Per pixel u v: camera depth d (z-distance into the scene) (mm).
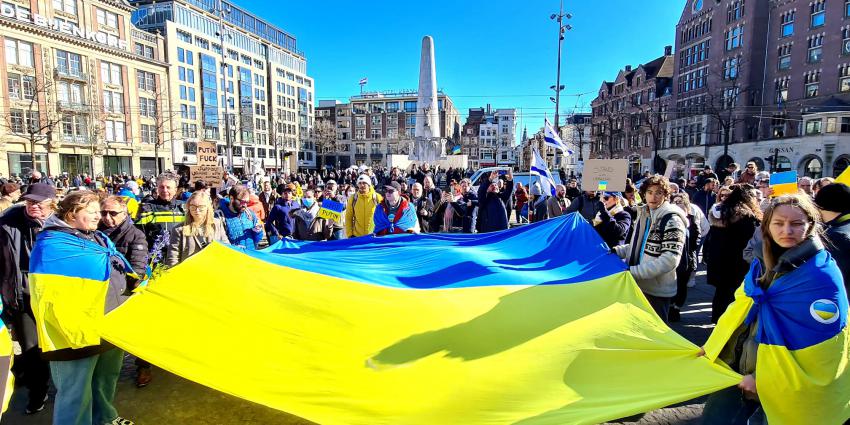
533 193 11148
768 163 41062
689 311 6293
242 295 3232
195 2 66312
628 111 61156
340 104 101875
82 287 2887
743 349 2668
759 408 2611
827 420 2238
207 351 2766
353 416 2479
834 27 37969
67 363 2900
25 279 3602
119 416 3561
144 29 61812
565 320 3410
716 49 46406
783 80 42094
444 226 9523
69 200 2953
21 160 41750
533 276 4312
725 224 5074
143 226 5547
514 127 106125
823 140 36688
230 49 72250
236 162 73500
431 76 28672
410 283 4004
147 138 54719
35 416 3639
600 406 2547
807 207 2291
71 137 45125
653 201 4078
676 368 2818
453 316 3332
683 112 50156
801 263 2279
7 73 40375
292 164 31844
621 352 3002
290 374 2703
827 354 2193
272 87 83438
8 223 3637
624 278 3939
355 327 3094
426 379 2756
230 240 5531
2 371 2609
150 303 3053
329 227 8359
